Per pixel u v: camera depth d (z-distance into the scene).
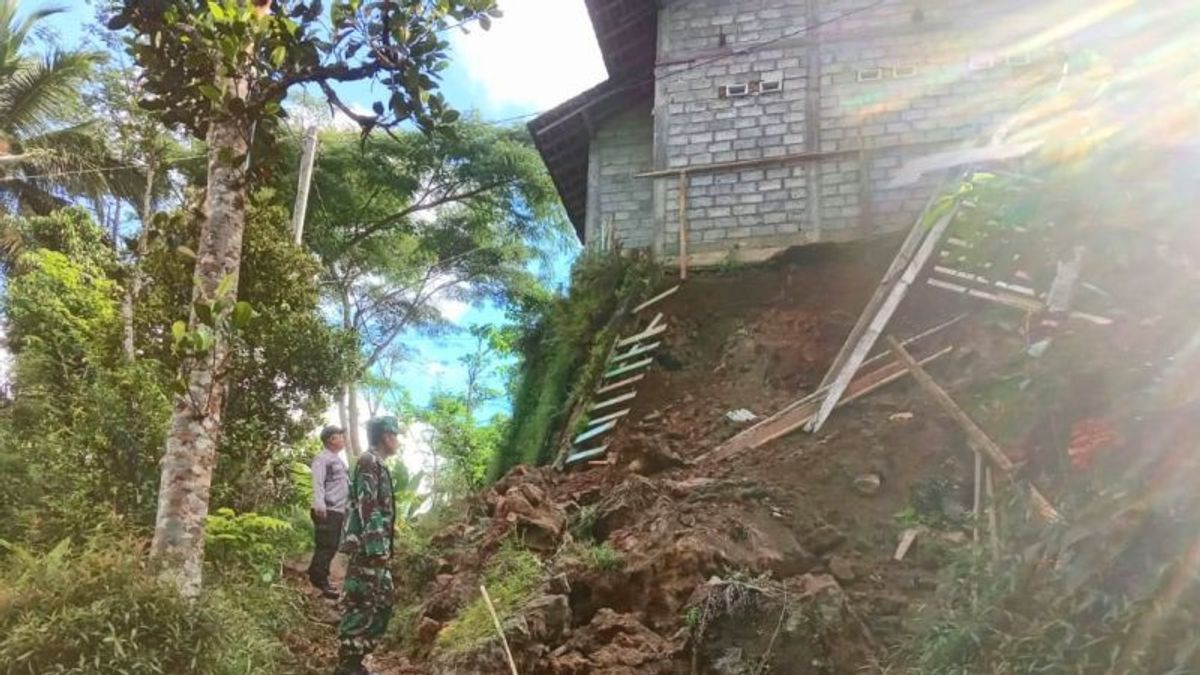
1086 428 5.35
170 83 6.59
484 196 29.00
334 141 26.39
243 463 10.84
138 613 5.56
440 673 6.90
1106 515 5.07
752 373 13.23
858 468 10.16
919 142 15.49
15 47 21.12
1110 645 4.84
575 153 19.03
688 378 13.56
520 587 7.94
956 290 12.18
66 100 21.02
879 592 7.91
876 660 6.77
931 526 9.04
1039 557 5.74
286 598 8.30
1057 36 14.75
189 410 6.32
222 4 6.05
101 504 8.79
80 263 17.00
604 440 12.91
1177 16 7.10
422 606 8.44
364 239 28.33
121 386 9.94
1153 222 5.33
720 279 15.27
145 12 6.55
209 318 5.81
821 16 16.52
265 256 11.90
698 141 16.45
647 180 17.58
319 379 11.80
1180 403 4.96
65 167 20.22
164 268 9.92
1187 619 4.57
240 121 6.58
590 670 6.94
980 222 6.08
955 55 15.75
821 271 14.76
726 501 9.38
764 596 7.18
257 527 9.41
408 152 27.19
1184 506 4.79
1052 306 6.48
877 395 11.63
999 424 8.39
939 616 6.32
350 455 23.28
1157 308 5.37
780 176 15.95
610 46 17.89
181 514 6.12
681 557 7.82
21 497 9.71
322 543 9.74
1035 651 5.15
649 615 7.68
